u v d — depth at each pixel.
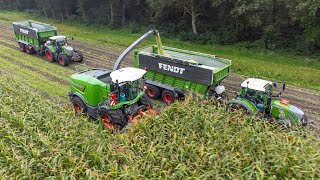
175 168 6.93
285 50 22.88
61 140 8.41
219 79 12.55
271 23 24.02
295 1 21.03
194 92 12.62
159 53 14.36
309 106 13.45
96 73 12.80
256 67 18.73
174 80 13.28
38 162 7.42
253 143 7.71
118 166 7.46
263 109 10.87
